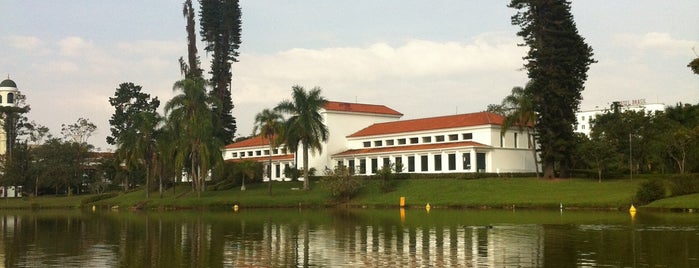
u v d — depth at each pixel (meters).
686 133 55.50
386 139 104.94
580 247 31.34
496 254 29.64
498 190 78.00
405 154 98.06
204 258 29.48
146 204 88.25
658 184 62.78
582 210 62.59
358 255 30.12
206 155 89.00
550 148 82.06
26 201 106.94
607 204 63.19
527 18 84.50
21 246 35.34
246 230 44.31
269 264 27.53
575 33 84.62
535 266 25.92
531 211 62.84
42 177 115.31
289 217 59.78
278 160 112.44
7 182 115.50
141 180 120.31
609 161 82.44
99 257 30.19
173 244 35.47
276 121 90.38
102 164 120.69
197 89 90.38
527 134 93.44
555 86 81.44
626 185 73.19
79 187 124.38
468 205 72.44
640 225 42.84
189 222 54.19
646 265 25.55
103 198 100.75
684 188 63.12
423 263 27.36
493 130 92.56
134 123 96.12
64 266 27.33
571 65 83.25
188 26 124.62
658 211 57.94
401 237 37.91
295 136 90.50
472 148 89.94
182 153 89.38
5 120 126.88
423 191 82.56
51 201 105.00
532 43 84.19
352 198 84.94
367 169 103.06
